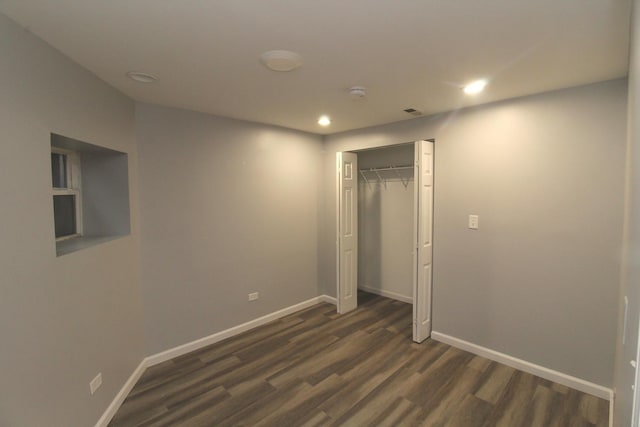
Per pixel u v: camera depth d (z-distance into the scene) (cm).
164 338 285
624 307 134
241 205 337
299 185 395
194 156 297
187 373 265
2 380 127
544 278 249
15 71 136
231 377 260
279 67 188
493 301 278
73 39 155
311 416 215
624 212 197
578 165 230
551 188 243
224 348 308
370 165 464
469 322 295
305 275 411
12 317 132
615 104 215
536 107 246
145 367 271
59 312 163
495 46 167
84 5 126
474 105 277
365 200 475
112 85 221
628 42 161
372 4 128
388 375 261
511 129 259
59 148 220
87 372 188
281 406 225
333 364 279
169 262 285
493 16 137
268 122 344
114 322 222
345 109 288
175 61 183
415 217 310
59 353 162
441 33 153
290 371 268
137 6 128
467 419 211
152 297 276
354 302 410
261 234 358
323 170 424
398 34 153
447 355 291
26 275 140
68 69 174
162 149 277
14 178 134
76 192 239
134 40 157
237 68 193
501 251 270
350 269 402
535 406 221
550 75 207
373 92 240
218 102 266
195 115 296
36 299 146
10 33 134
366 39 158
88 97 194
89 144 200
